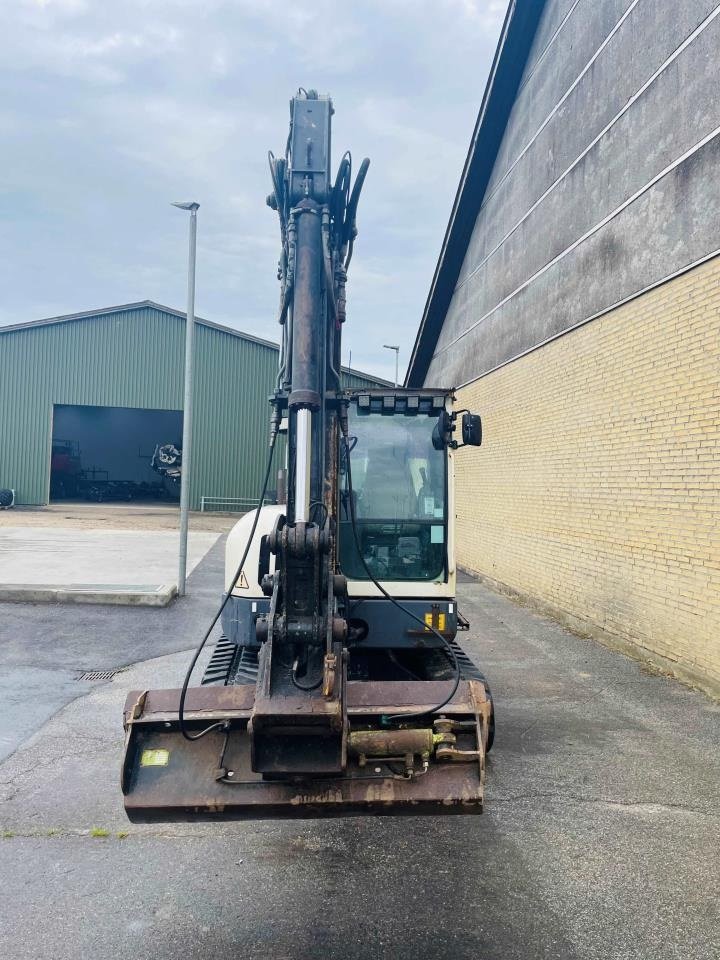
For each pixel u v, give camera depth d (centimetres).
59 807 470
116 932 341
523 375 1291
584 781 514
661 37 822
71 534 2119
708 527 718
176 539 2077
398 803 339
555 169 1145
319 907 363
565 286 1095
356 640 582
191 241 1270
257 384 3391
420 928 346
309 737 343
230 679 571
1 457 3278
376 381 3083
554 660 857
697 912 360
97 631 977
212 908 362
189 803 334
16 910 358
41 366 3275
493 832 441
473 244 1670
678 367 777
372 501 607
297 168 417
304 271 395
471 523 1670
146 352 3325
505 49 1309
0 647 884
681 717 651
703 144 735
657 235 823
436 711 360
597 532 972
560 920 353
